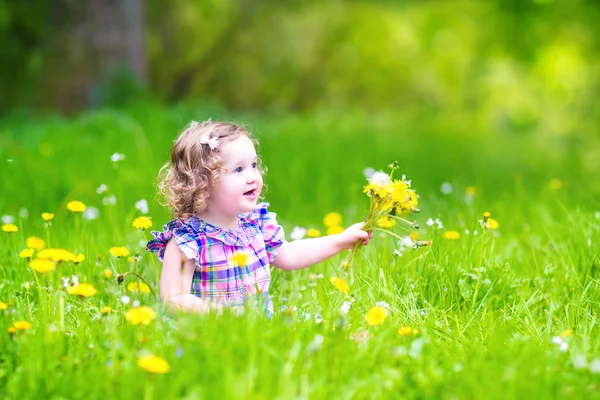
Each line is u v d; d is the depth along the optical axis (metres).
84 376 3.26
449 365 3.45
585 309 4.38
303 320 3.90
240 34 30.31
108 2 19.05
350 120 19.34
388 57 35.12
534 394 3.07
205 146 4.21
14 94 20.48
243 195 4.23
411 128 19.62
